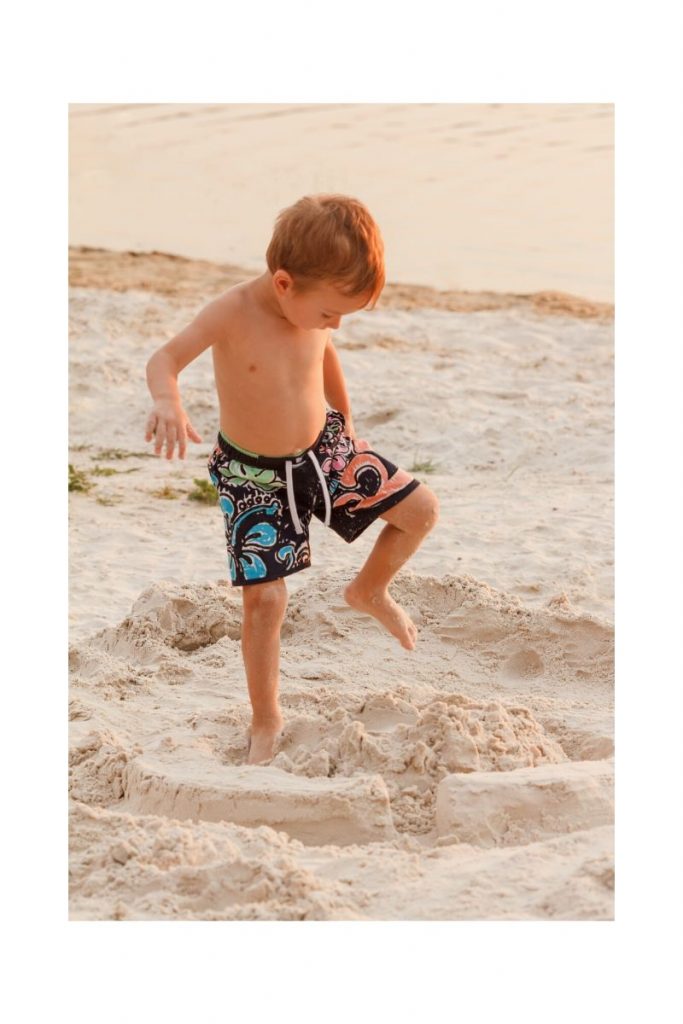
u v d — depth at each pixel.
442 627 5.57
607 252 16.16
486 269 15.67
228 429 4.40
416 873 3.51
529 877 3.42
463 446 10.22
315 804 3.88
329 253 4.00
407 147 18.78
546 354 12.85
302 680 5.12
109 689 5.05
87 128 18.70
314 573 6.93
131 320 13.52
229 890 3.44
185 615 5.75
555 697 5.10
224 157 18.11
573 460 9.80
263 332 4.28
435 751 4.18
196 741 4.46
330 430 4.53
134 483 9.44
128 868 3.56
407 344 13.19
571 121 19.58
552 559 7.05
